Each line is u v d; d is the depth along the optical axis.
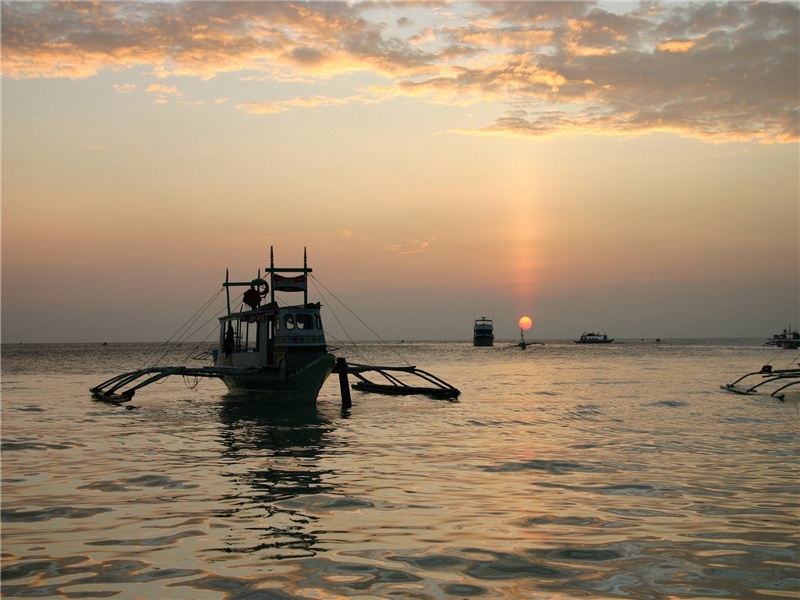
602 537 9.43
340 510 11.05
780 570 8.09
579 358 111.81
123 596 7.27
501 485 13.04
